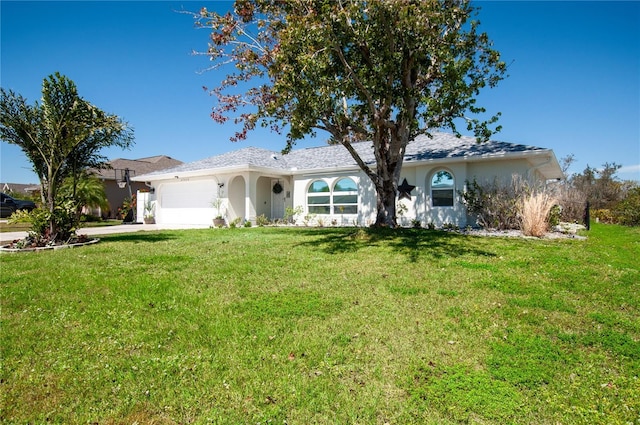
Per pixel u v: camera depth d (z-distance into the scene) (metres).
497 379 3.08
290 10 10.77
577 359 3.40
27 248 10.12
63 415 2.62
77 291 5.56
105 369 3.21
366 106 11.66
